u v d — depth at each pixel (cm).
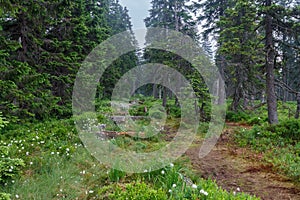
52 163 536
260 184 538
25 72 797
